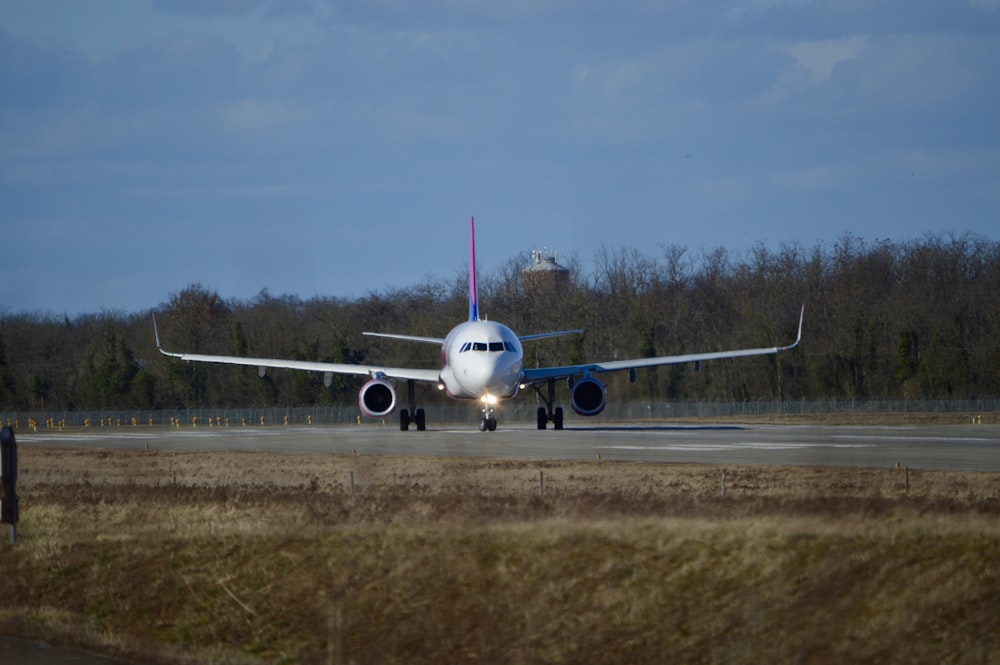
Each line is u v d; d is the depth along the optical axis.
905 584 66.88
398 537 84.12
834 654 61.78
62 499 119.31
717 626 65.94
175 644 73.94
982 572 67.00
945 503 93.69
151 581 83.75
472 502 102.69
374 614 73.94
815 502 95.88
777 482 114.50
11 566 91.19
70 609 82.00
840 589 67.38
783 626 65.00
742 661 62.56
